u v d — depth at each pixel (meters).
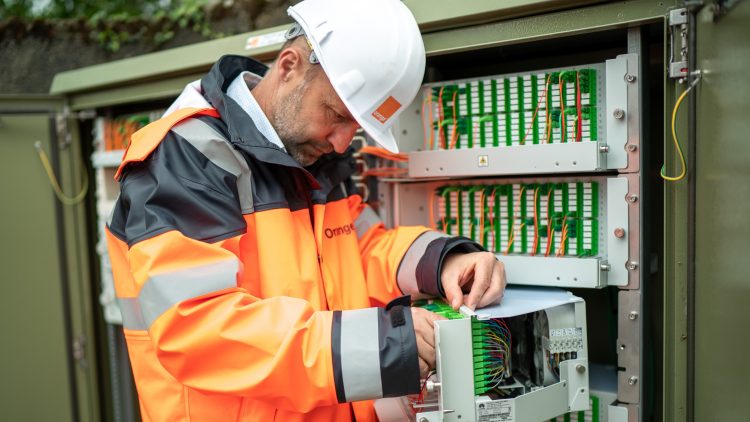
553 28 1.27
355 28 1.10
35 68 3.03
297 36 1.16
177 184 1.02
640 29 1.25
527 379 1.26
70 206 2.21
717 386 0.98
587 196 1.37
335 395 0.98
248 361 0.96
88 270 2.26
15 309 2.15
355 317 1.01
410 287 1.29
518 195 1.46
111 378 2.32
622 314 1.32
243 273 1.11
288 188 1.19
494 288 1.17
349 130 1.17
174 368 0.99
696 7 1.06
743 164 0.85
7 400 2.16
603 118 1.34
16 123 2.12
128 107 2.35
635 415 1.32
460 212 1.56
